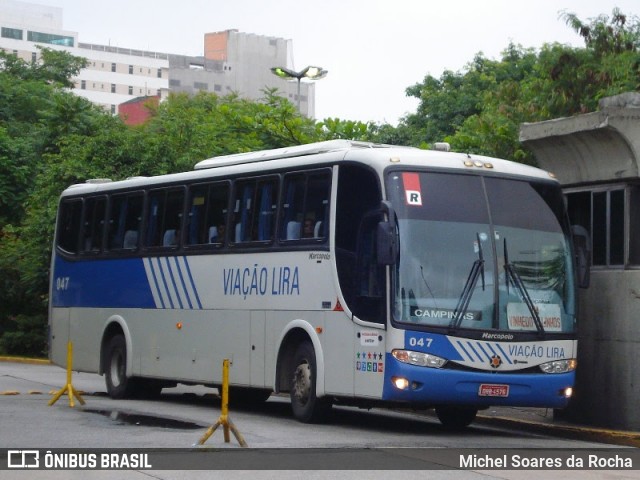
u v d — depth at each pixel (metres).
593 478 10.85
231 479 9.97
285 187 16.05
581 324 16.16
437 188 14.17
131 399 19.98
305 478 10.08
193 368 17.86
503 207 14.45
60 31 167.50
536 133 16.61
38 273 34.09
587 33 27.50
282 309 15.73
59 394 17.44
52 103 41.78
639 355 15.22
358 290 14.21
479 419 17.11
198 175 18.33
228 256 17.17
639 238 15.71
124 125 34.00
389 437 13.83
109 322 20.28
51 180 31.95
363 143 15.95
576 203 16.55
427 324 13.62
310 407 15.10
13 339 35.34
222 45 160.38
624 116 15.20
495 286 14.05
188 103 64.62
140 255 19.58
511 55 49.97
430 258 13.83
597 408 15.82
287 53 164.88
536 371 14.12
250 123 30.36
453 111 46.34
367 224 14.16
